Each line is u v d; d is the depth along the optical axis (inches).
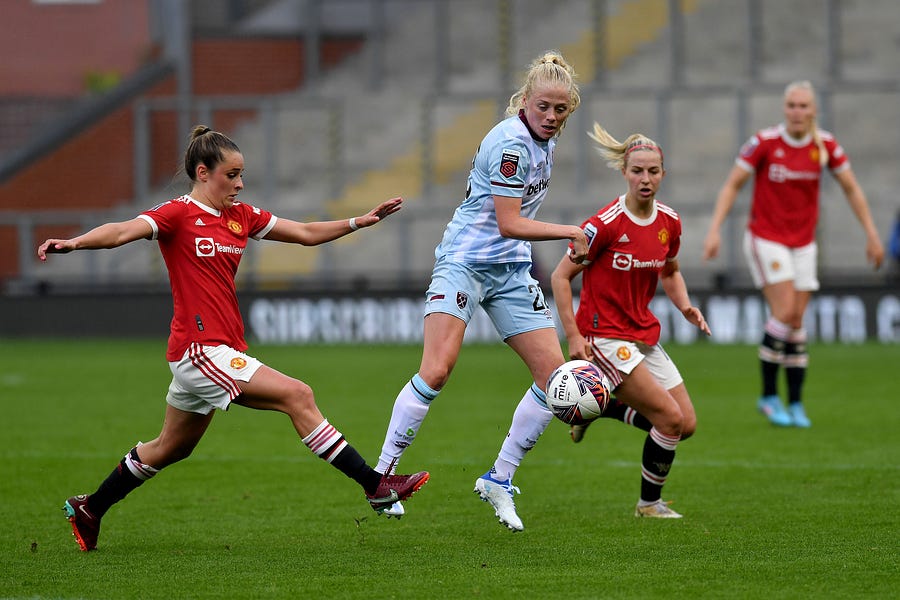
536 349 887.1
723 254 2874.0
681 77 3265.3
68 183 3341.5
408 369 2252.7
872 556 812.0
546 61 861.2
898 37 3435.0
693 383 1952.5
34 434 1473.9
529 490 1098.1
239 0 3688.5
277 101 3253.0
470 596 724.7
